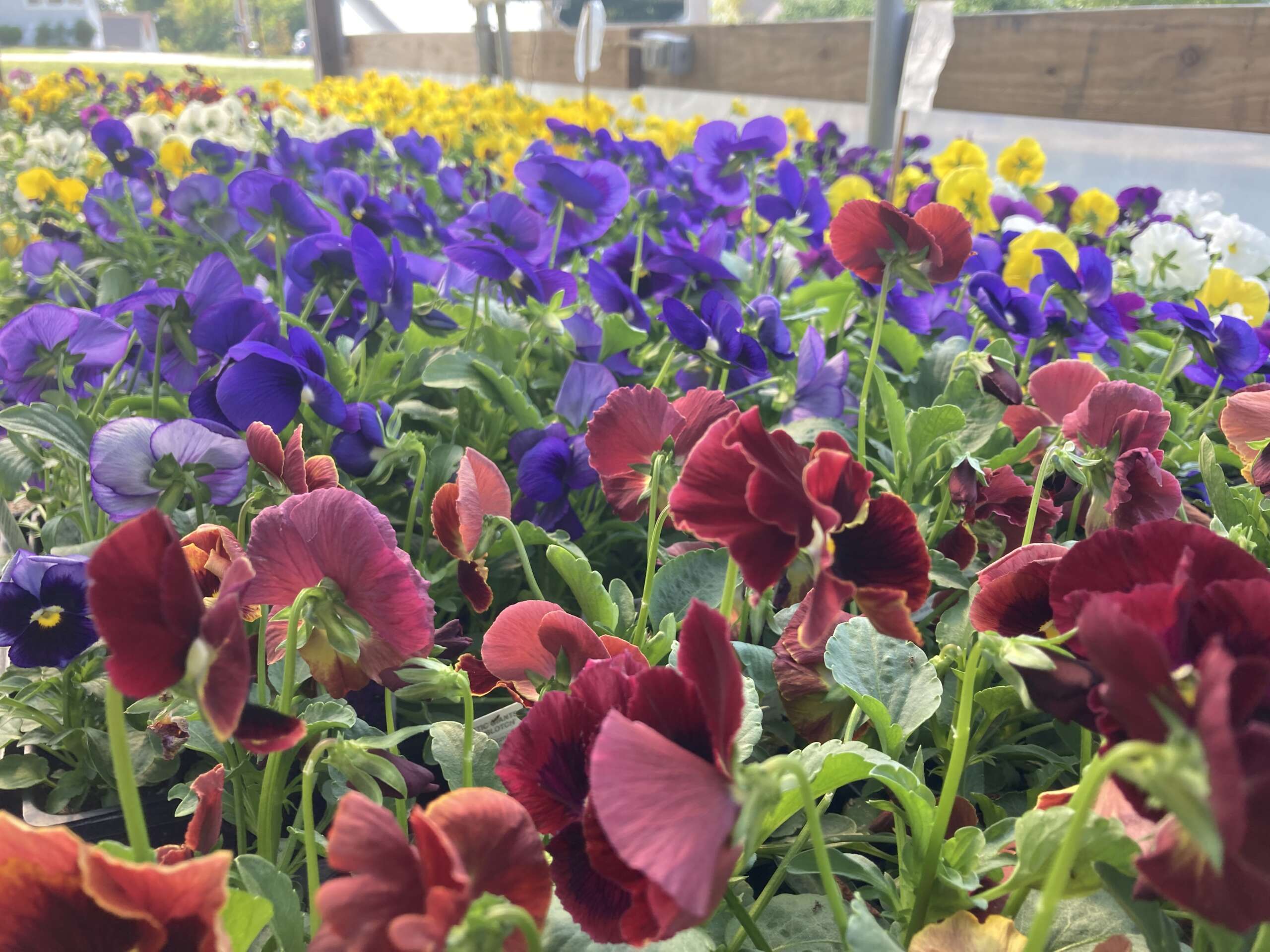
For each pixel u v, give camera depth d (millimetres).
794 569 263
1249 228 1118
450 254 711
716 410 395
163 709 440
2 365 569
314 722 310
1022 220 1136
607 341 755
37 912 200
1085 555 240
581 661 330
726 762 213
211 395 512
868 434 724
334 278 704
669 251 836
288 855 363
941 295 832
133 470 442
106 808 508
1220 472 479
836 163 1706
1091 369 526
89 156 1847
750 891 349
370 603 311
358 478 587
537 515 578
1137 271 1078
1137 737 192
